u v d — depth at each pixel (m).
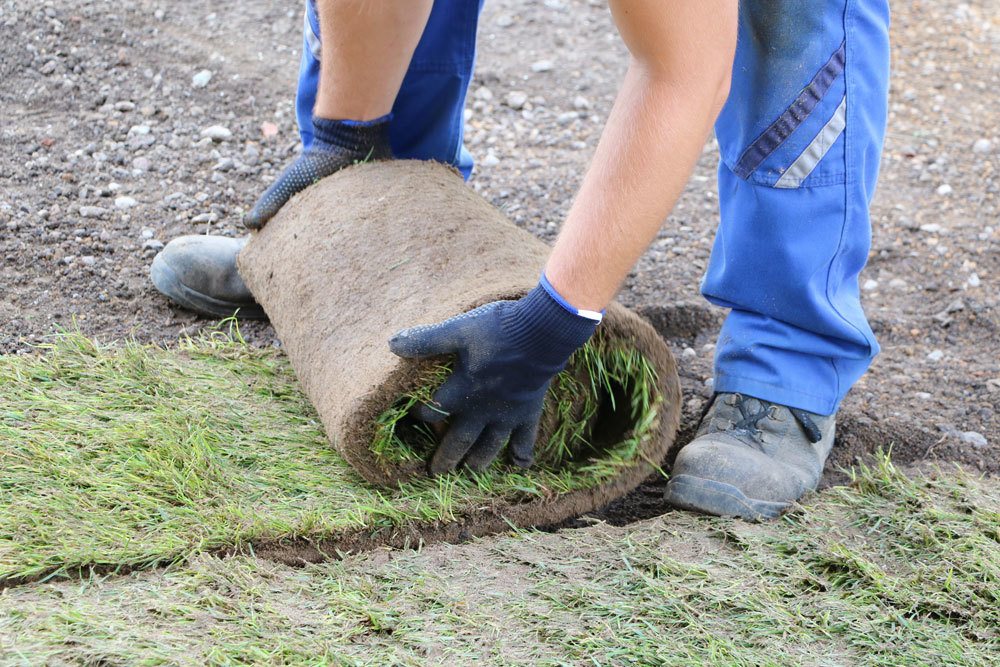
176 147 3.73
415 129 2.86
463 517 2.11
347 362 2.14
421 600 1.86
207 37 4.47
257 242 2.61
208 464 2.14
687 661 1.75
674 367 2.19
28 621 1.65
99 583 1.80
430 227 2.30
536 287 1.86
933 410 2.77
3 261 2.97
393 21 2.31
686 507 2.25
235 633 1.68
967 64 5.12
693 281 3.34
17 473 2.02
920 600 1.94
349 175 2.50
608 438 2.30
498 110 4.38
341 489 2.14
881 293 3.37
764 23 2.09
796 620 1.89
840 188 2.22
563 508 2.20
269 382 2.56
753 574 2.02
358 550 2.04
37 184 3.38
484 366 1.93
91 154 3.62
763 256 2.27
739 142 2.23
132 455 2.12
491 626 1.80
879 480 2.34
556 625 1.82
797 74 2.13
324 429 2.29
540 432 2.24
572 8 5.27
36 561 1.80
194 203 3.40
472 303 1.99
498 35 4.97
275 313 2.48
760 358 2.34
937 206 3.91
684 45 1.64
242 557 1.92
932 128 4.52
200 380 2.52
